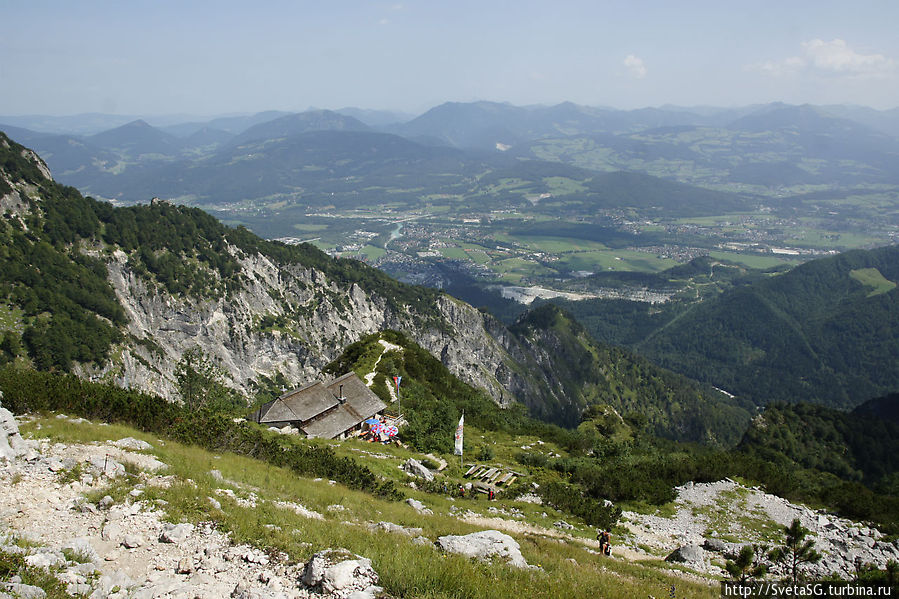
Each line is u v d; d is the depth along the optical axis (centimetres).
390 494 3881
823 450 12269
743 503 5412
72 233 15900
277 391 18075
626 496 5434
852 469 11606
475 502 4541
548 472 6256
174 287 17262
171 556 1805
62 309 13538
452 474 5538
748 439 12800
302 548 1939
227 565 1759
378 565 1823
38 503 2075
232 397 15588
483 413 9500
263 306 19712
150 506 2147
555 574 2312
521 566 2314
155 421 3941
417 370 10775
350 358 10988
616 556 3509
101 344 13450
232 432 4147
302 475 3759
